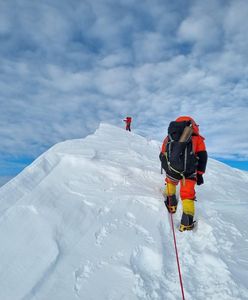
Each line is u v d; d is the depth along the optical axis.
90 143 7.43
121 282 2.94
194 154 4.11
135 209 4.37
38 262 3.09
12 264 3.04
